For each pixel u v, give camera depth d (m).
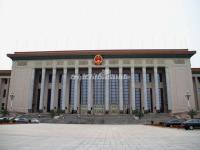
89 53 73.12
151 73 74.88
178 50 71.81
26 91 73.25
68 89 74.88
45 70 75.44
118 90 73.31
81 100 73.75
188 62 71.62
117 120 56.16
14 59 76.44
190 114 53.91
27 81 74.06
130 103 72.06
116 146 12.48
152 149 11.34
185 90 69.62
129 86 73.88
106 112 69.38
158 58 72.38
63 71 74.44
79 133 22.25
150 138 17.22
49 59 74.94
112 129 30.64
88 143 13.81
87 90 74.19
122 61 72.62
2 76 79.75
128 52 72.50
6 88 80.12
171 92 69.75
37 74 78.25
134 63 72.31
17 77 74.75
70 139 16.06
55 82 75.69
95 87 74.12
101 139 16.39
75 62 73.62
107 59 73.00
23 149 10.87
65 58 74.25
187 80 70.38
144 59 72.44
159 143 13.88
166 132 24.17
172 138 17.12
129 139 16.45
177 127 34.22
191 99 68.69
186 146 12.44
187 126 28.73
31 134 19.50
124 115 63.47
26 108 71.75
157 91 70.12
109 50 73.12
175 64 71.69
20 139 15.34
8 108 72.38
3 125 34.03
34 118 57.16
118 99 72.62
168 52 71.81
